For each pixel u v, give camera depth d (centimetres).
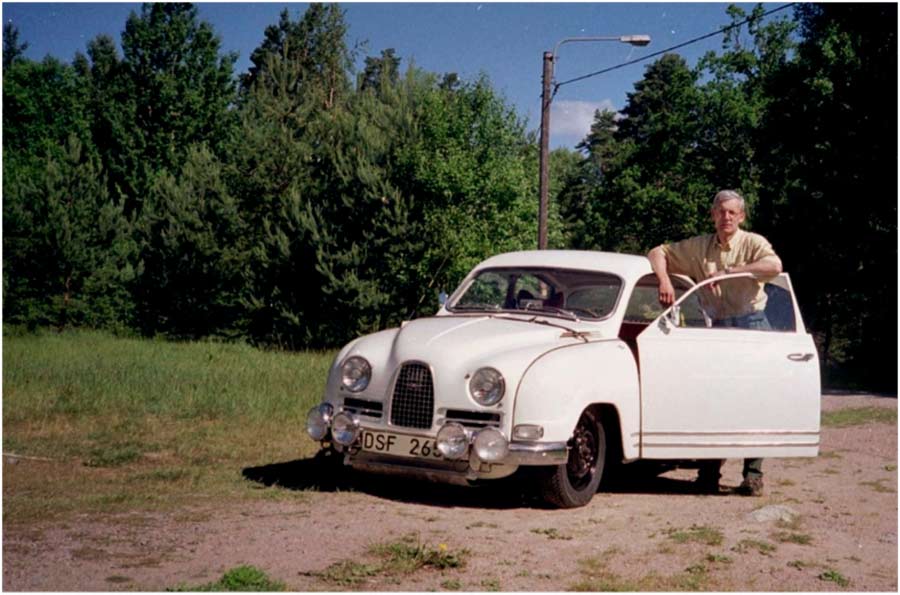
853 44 2702
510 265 850
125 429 1086
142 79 5394
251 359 2173
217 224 3891
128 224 4259
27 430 1067
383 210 3212
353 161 3347
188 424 1134
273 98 4506
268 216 3856
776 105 3002
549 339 741
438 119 3272
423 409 700
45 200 3966
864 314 3186
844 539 650
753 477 802
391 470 709
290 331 3422
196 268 3856
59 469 846
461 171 3164
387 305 3300
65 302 3972
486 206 3250
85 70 5609
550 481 694
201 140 5422
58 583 484
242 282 3862
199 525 620
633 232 5231
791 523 688
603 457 737
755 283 815
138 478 796
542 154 2362
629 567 552
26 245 3909
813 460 1009
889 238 2739
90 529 604
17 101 4903
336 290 3262
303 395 1412
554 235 4078
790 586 529
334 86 6312
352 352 755
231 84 5712
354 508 684
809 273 3092
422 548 562
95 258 4050
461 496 744
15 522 621
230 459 907
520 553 572
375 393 723
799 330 824
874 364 2948
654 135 4991
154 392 1405
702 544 609
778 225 3077
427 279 3259
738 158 4809
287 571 516
